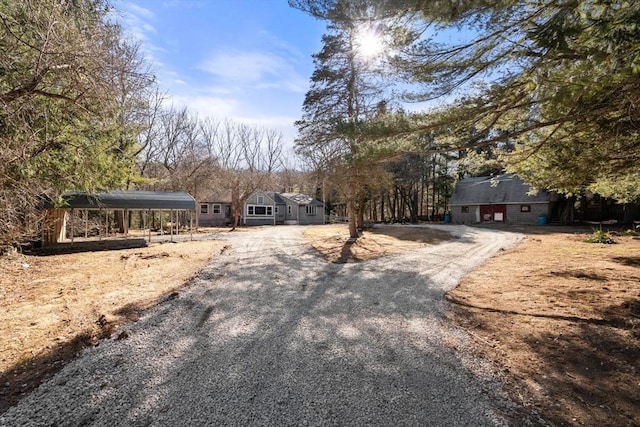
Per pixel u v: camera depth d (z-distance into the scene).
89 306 5.52
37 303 5.68
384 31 3.72
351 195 16.06
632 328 4.24
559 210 24.62
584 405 2.84
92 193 11.55
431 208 38.06
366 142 4.16
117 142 11.05
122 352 3.87
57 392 3.04
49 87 5.99
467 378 3.31
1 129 5.54
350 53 12.68
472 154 6.26
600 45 2.47
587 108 3.23
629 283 6.36
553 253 10.72
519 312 5.13
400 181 27.05
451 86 3.94
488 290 6.54
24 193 6.01
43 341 4.12
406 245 13.80
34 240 12.12
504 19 3.18
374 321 4.96
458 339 4.27
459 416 2.71
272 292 6.58
